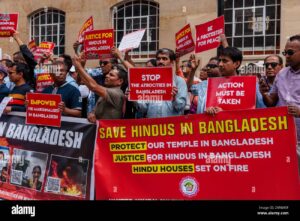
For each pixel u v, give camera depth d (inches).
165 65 207.5
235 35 553.6
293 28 514.0
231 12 555.5
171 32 571.5
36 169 217.3
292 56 179.9
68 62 226.8
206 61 530.6
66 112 214.1
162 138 188.7
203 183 182.4
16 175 222.8
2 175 226.5
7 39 667.4
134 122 192.9
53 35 653.3
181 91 202.1
